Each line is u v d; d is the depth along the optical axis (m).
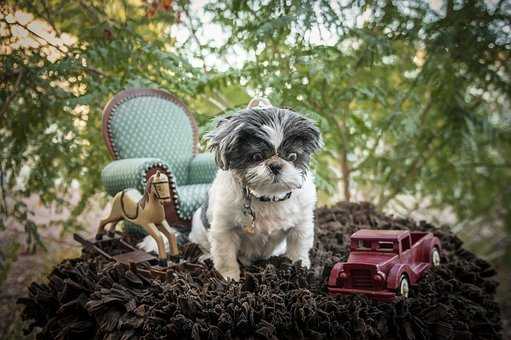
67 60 1.30
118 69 1.43
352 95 1.43
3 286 1.58
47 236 1.77
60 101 1.34
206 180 1.29
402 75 1.60
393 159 1.62
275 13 1.33
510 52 1.32
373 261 0.71
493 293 0.90
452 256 1.00
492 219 1.76
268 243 0.90
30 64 1.34
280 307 0.67
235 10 1.32
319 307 0.67
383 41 1.30
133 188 1.00
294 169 0.74
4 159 1.40
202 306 0.67
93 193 1.54
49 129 1.55
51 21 1.37
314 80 1.44
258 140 0.75
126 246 0.98
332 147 1.56
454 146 1.52
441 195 1.76
